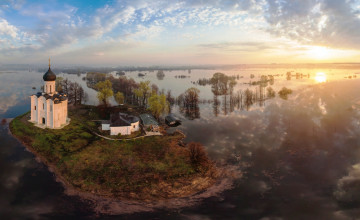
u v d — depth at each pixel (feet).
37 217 133.59
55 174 178.91
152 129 281.54
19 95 523.70
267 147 242.99
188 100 466.29
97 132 259.19
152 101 335.06
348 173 188.96
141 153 215.72
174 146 237.66
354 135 272.92
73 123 275.80
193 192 162.20
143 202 149.38
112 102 476.95
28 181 168.86
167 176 177.99
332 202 152.66
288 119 346.13
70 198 151.43
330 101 467.52
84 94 507.71
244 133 287.48
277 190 166.40
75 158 196.95
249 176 185.26
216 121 343.87
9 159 198.80
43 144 219.61
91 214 137.28
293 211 144.15
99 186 162.91
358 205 149.18
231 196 158.71
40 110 261.24
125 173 179.32
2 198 149.28
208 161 208.13
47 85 260.01
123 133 257.75
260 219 136.67
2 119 310.24
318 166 201.16
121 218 134.51
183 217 136.67
